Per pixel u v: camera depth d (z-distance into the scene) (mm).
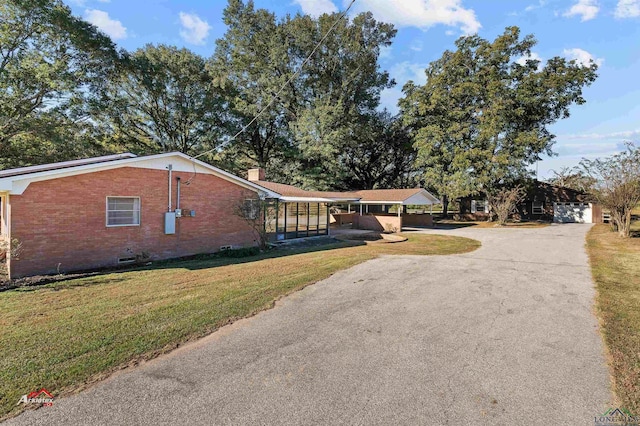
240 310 5676
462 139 29500
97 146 24609
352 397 3182
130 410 2938
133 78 26484
